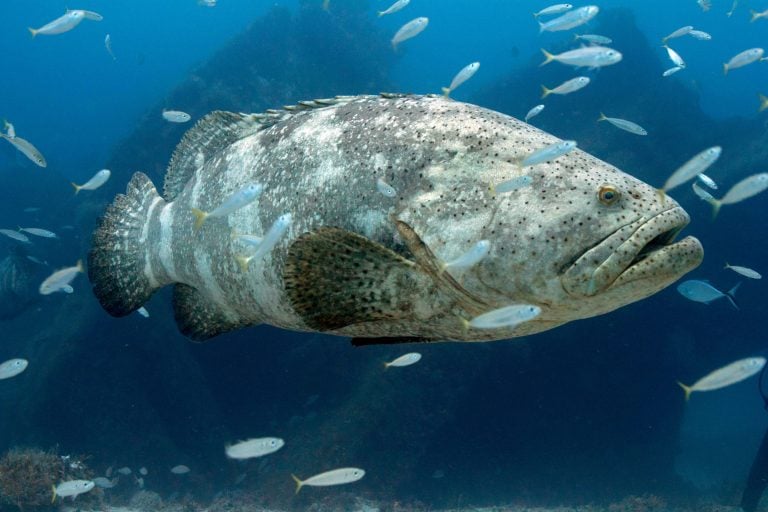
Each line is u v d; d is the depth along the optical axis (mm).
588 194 2863
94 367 16031
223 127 4445
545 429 17328
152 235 4691
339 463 14680
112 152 20922
